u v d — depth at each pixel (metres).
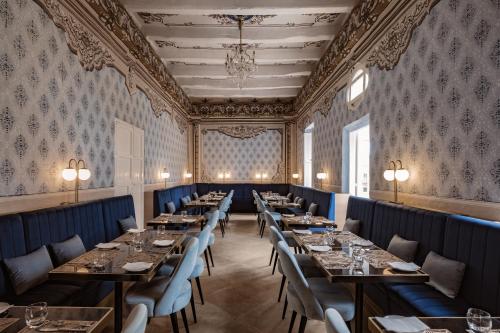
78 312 1.62
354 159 6.42
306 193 8.10
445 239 2.78
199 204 7.46
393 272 2.29
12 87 3.04
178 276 2.33
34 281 2.61
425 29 3.51
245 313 3.25
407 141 3.93
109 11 4.95
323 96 7.93
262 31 6.55
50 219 3.12
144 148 6.94
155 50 7.43
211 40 6.71
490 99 2.60
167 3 5.29
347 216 5.16
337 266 2.41
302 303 2.36
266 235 7.36
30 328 1.46
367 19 4.94
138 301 2.41
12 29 3.04
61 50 3.81
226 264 4.99
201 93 10.77
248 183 11.84
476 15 2.74
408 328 1.51
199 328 2.93
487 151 2.64
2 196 2.93
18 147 3.13
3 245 2.51
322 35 6.50
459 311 2.29
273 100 11.88
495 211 2.55
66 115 3.94
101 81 4.88
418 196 3.67
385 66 4.52
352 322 3.05
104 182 5.02
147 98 7.10
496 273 2.20
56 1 3.69
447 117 3.14
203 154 11.98
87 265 2.40
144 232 3.66
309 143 10.51
